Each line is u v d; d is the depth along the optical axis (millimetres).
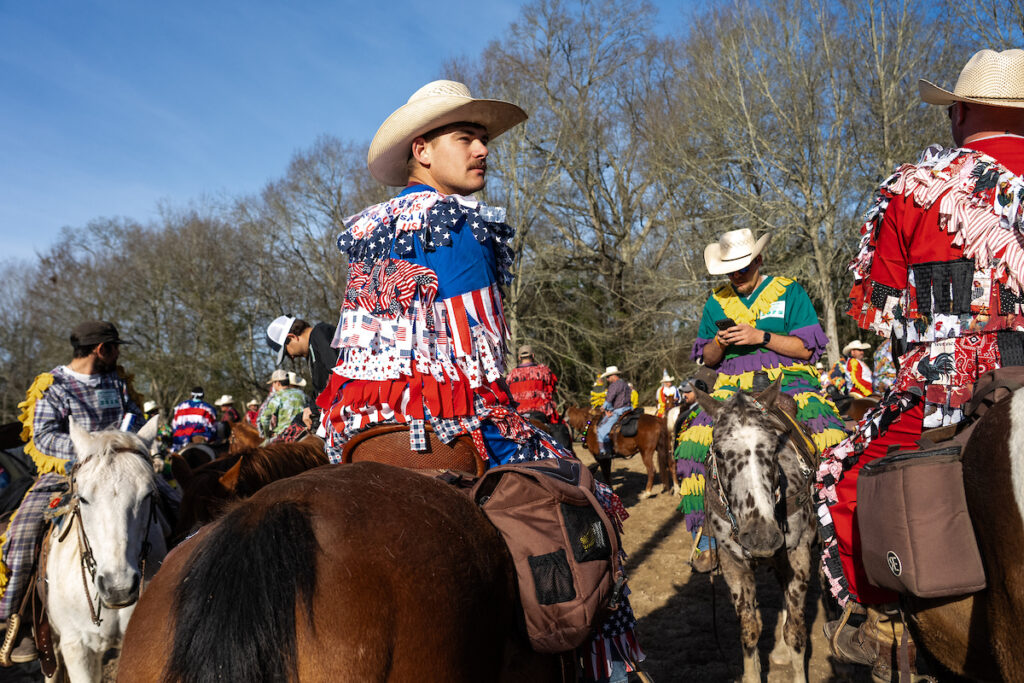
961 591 1852
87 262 33969
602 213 31391
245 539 1390
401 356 2031
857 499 2236
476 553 1674
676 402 11297
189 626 1312
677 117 26859
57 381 4270
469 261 2119
